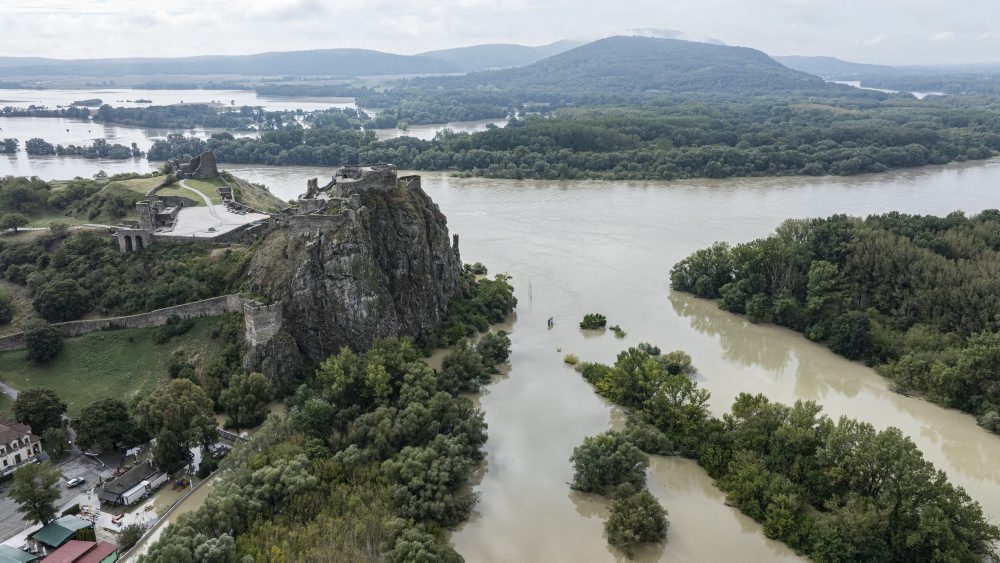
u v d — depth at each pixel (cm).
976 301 16738
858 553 10038
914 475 10250
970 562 9538
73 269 17125
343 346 15762
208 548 9225
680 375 14325
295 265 15825
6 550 9800
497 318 19638
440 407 13150
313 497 10794
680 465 12875
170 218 18888
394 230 17312
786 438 12012
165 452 11900
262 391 13988
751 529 11169
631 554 10594
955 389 14925
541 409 14938
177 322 15675
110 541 10394
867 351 17338
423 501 10975
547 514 11581
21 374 14538
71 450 12781
